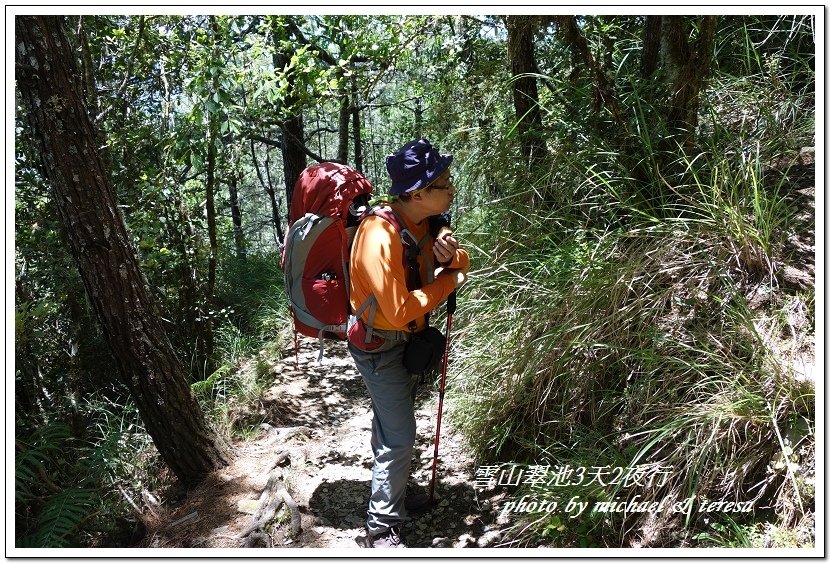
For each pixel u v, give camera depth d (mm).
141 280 3383
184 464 3656
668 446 2809
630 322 3244
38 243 4551
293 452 3900
